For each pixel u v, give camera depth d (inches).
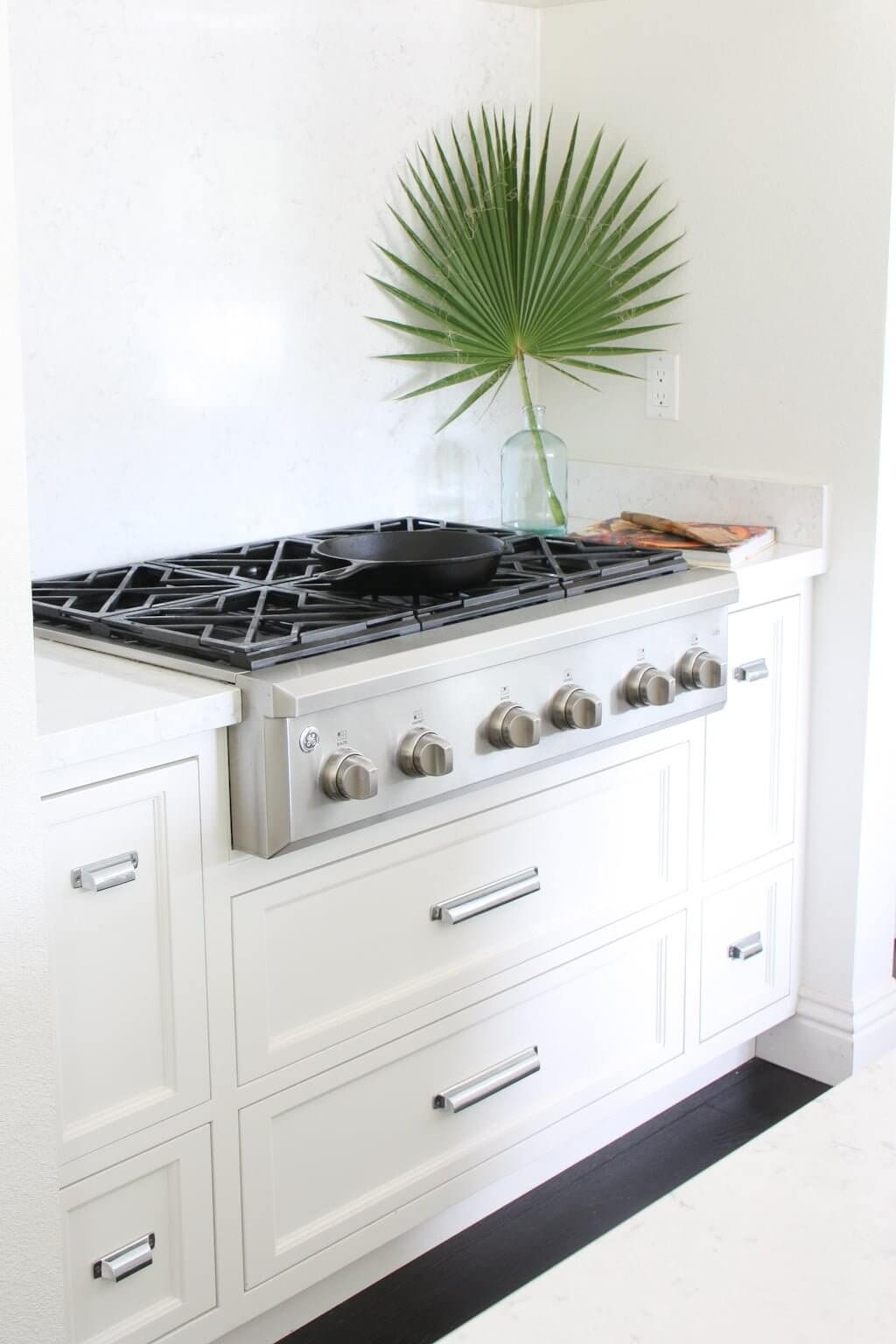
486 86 101.4
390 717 66.3
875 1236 29.6
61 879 58.3
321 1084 70.1
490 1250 82.2
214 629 70.6
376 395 98.5
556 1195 87.4
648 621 78.7
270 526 93.6
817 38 89.3
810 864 99.6
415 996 73.7
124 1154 62.6
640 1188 88.0
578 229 103.9
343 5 91.1
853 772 96.0
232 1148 66.9
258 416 91.4
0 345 50.1
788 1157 32.4
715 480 98.8
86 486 83.1
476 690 70.3
